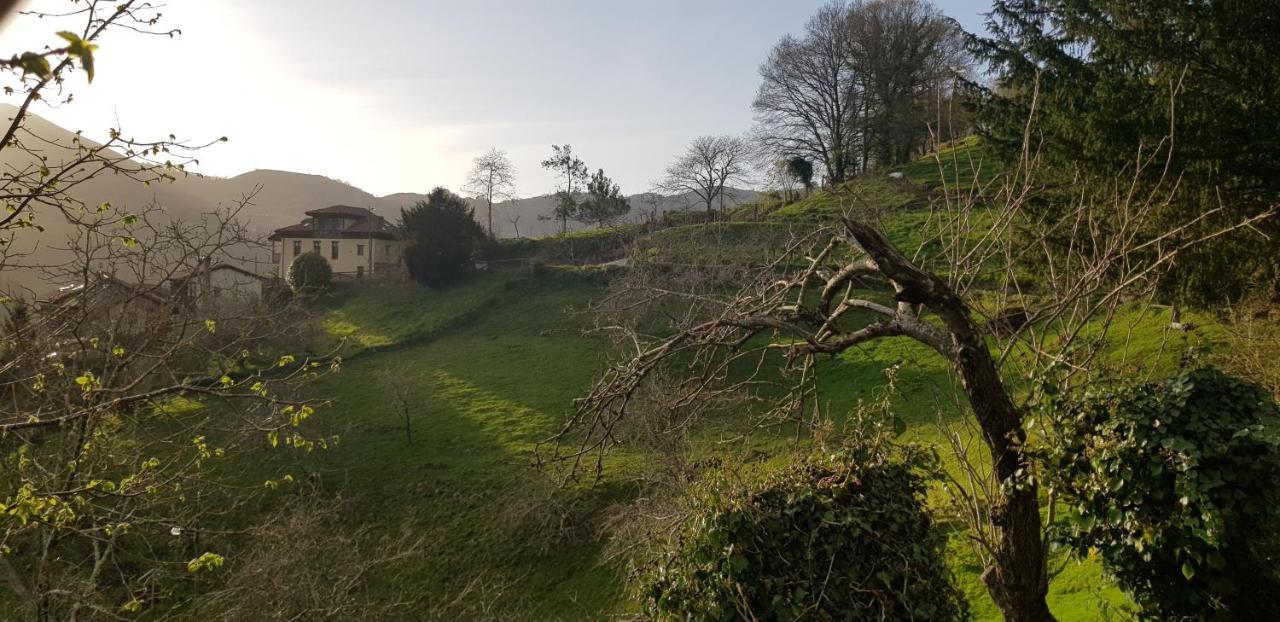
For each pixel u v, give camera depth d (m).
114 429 9.42
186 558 13.63
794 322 6.36
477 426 25.47
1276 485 4.31
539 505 17.34
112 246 9.09
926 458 5.33
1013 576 5.26
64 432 8.62
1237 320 14.15
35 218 6.85
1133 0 14.41
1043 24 17.03
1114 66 15.40
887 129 53.50
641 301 7.34
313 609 10.88
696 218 55.75
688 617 4.60
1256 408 4.62
